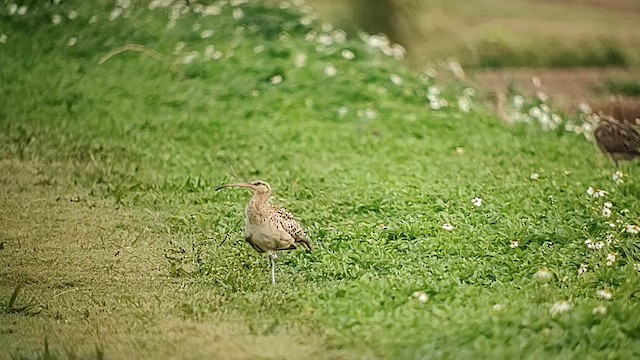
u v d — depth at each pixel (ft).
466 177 52.75
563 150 59.21
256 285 39.47
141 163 56.13
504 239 43.16
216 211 48.29
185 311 36.91
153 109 64.59
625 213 46.65
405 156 57.36
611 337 32.76
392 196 48.83
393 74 68.28
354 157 57.31
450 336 33.30
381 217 46.39
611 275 39.04
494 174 53.31
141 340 34.50
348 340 33.65
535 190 49.73
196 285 40.01
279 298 37.58
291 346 33.71
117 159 56.65
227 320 36.04
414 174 53.47
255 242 39.81
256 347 33.68
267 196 39.86
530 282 38.96
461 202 47.75
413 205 47.47
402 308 35.99
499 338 32.99
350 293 37.45
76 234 46.11
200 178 53.11
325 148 58.65
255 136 60.29
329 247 42.73
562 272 39.75
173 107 64.80
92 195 51.47
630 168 55.83
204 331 35.14
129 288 39.83
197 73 68.74
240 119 62.80
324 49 70.44
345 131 61.00
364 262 41.11
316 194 49.98
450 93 67.92
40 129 61.21
